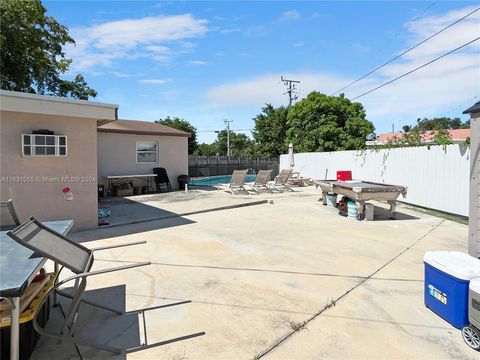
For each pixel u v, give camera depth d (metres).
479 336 2.42
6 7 12.96
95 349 2.49
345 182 9.41
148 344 2.54
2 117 5.59
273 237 6.06
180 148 15.34
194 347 2.50
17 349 1.98
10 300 1.93
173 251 5.11
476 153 3.89
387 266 4.43
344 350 2.46
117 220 7.47
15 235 2.02
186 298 3.40
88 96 18.44
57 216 6.23
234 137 50.84
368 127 20.80
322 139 20.78
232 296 3.45
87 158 6.53
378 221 7.66
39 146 5.86
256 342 2.57
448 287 2.82
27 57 14.39
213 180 20.02
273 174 22.70
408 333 2.71
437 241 5.79
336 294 3.50
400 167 10.40
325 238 6.00
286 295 3.47
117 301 3.32
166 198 11.55
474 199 3.94
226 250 5.18
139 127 14.51
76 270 2.27
